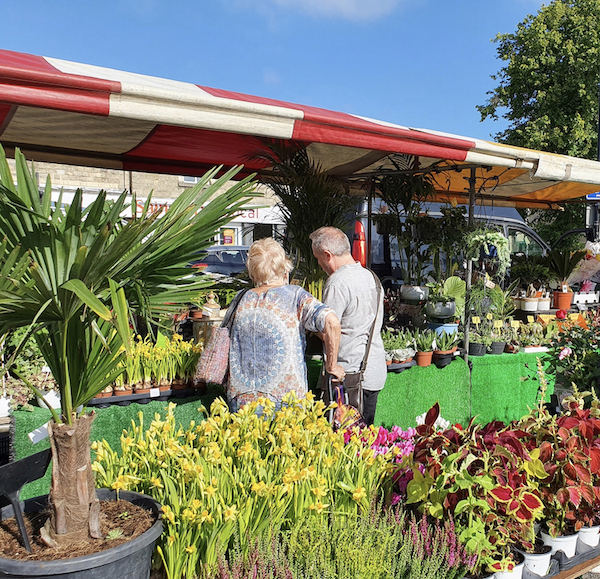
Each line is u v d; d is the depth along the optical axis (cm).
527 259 672
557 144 1401
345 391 274
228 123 229
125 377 289
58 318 136
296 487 169
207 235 154
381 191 516
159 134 379
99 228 143
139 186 1233
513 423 222
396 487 205
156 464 181
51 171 1112
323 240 299
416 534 166
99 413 276
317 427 197
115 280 141
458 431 192
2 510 158
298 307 246
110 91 196
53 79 183
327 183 414
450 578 163
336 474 183
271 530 156
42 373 280
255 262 249
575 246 895
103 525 154
